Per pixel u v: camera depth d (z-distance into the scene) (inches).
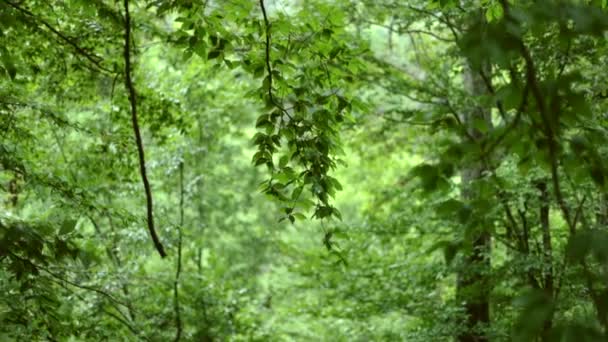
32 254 180.9
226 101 507.5
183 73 477.4
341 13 220.1
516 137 111.4
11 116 269.1
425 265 430.3
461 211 117.9
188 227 535.5
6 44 265.1
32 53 282.2
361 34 427.8
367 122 522.0
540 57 275.6
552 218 423.5
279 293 575.2
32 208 382.9
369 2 406.3
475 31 96.2
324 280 474.3
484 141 111.2
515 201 368.2
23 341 223.0
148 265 545.6
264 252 638.5
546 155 113.7
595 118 226.5
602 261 88.7
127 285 408.2
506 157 351.9
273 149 202.1
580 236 91.1
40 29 263.1
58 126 307.7
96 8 261.6
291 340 575.8
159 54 467.2
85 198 263.3
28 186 259.9
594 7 93.8
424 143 554.9
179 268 455.5
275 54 211.3
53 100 356.8
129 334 344.8
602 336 86.8
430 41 520.7
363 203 746.8
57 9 297.9
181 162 504.4
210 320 450.0
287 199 205.3
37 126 321.4
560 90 97.9
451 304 422.3
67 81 309.1
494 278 381.4
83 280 327.3
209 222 605.3
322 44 214.7
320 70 220.4
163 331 405.7
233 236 636.1
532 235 395.5
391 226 456.4
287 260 647.8
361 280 468.8
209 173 556.7
